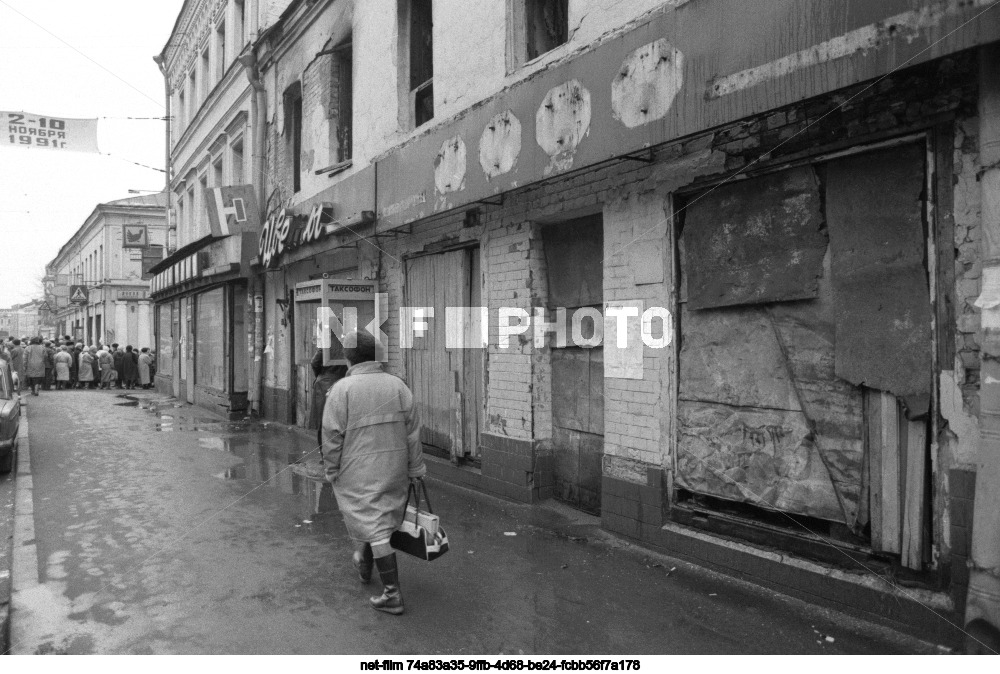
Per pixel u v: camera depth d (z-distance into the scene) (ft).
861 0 9.95
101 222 115.24
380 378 12.44
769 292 12.78
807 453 12.30
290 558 15.24
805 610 11.66
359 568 13.64
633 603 12.39
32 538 16.70
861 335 11.33
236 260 45.16
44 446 31.27
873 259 11.20
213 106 53.47
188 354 55.62
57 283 120.16
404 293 25.96
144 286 113.60
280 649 10.77
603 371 17.54
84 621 11.88
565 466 19.08
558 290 19.12
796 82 10.86
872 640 10.51
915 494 10.64
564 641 10.98
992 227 9.33
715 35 12.21
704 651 10.48
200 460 27.61
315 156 34.50
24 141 30.22
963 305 9.98
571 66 15.69
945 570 10.23
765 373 13.04
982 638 9.01
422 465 12.82
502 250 20.26
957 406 10.01
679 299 14.83
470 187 19.56
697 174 13.98
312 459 27.73
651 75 13.55
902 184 10.84
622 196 16.01
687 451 14.58
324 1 32.83
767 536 12.93
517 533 16.80
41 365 63.52
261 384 42.34
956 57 9.95
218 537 16.83
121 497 21.11
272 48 39.65
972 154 9.89
